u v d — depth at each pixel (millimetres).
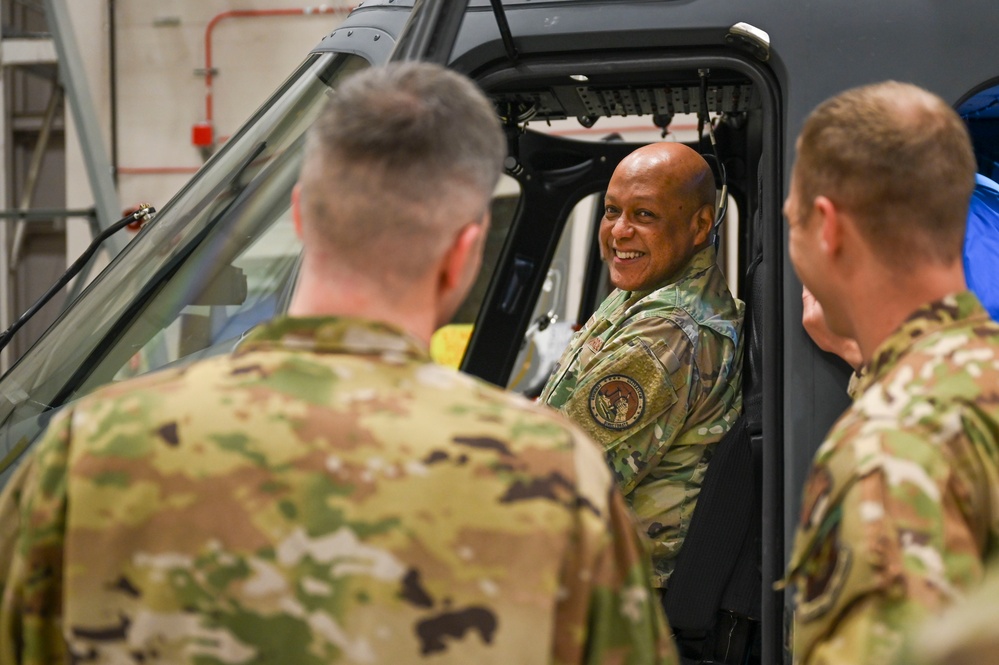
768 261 1508
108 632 723
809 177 932
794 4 1486
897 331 888
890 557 770
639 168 1788
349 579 708
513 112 1985
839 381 1423
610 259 1864
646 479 1716
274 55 4551
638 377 1669
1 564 773
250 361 776
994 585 322
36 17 5121
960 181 887
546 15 1552
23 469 785
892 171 877
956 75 1436
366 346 773
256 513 718
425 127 768
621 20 1526
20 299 5102
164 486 728
